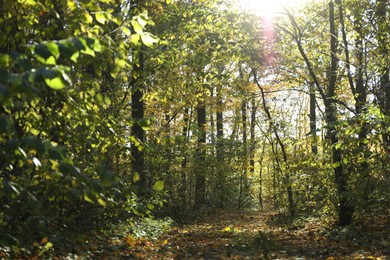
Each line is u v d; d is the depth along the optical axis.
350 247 9.84
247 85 24.50
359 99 14.72
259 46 19.16
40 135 6.51
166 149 17.20
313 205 15.62
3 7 5.93
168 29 15.82
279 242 11.24
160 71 15.84
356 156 10.98
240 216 24.36
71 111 6.45
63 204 8.74
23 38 5.95
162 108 21.44
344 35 15.41
